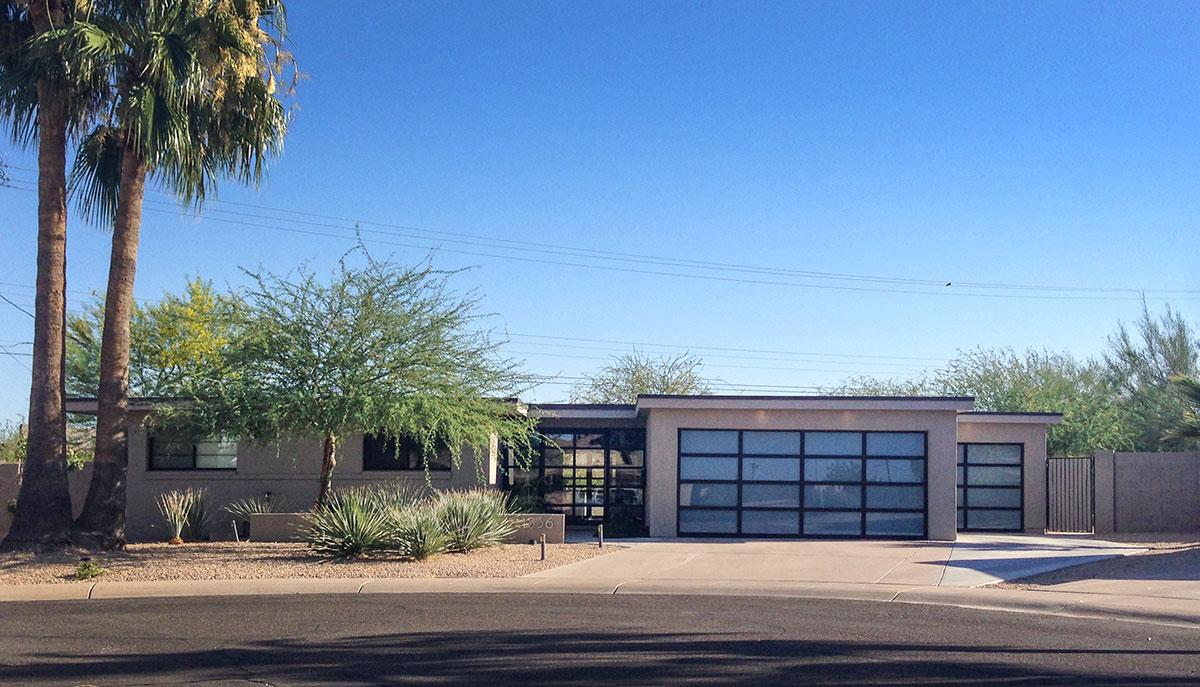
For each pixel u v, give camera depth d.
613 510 28.41
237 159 20.73
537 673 9.62
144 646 11.06
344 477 25.81
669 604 14.31
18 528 18.83
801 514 24.80
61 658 10.41
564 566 18.33
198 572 17.50
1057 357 43.81
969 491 28.12
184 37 18.78
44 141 19.36
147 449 26.05
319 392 21.61
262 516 23.02
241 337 22.59
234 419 21.97
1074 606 13.75
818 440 24.94
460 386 22.33
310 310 22.08
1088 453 36.84
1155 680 9.36
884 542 23.33
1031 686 9.11
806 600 14.79
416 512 19.78
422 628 12.19
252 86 19.98
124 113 18.41
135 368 35.66
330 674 9.59
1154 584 15.29
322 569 17.78
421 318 22.36
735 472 25.02
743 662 10.12
